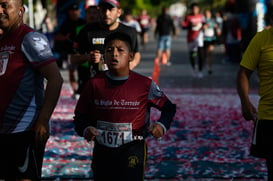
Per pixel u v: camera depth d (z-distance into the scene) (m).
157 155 11.23
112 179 6.48
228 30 33.69
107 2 9.73
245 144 12.29
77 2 24.05
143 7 109.88
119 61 6.40
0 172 6.37
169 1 122.81
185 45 56.19
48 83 6.14
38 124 6.08
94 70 9.95
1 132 6.26
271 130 6.89
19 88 6.18
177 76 26.34
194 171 10.04
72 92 20.41
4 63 6.17
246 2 23.12
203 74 27.36
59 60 28.97
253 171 10.05
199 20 25.16
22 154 6.27
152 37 77.69
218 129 13.91
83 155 11.22
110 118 6.44
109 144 6.46
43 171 9.98
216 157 11.06
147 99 6.50
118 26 9.94
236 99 18.64
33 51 6.13
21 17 6.28
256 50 6.98
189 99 18.62
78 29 15.50
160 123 6.46
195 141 12.60
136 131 6.47
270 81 6.89
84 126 6.49
